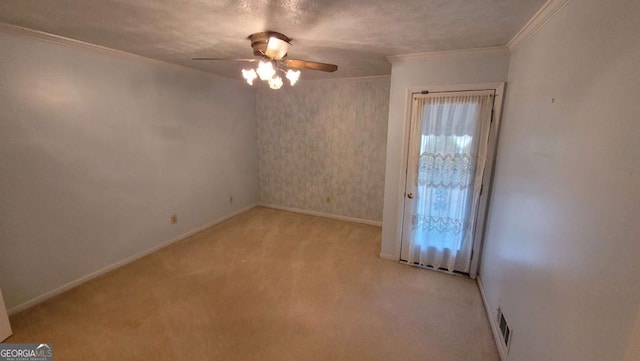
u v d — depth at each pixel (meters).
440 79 2.66
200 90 3.85
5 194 2.19
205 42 2.37
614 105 0.96
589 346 1.00
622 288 0.86
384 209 3.20
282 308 2.40
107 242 2.93
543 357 1.33
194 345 1.99
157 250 3.46
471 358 1.91
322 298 2.55
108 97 2.79
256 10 1.67
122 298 2.51
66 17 1.85
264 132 4.99
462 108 2.63
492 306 2.26
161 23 1.92
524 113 1.91
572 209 1.18
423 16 1.71
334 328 2.18
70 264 2.64
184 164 3.73
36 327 2.13
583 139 1.14
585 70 1.17
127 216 3.10
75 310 2.33
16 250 2.28
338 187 4.62
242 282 2.79
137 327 2.15
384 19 1.77
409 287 2.74
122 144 2.97
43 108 2.34
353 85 4.19
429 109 2.75
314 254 3.41
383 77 3.99
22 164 2.26
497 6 1.55
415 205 3.00
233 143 4.56
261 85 4.71
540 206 1.51
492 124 2.56
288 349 1.97
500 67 2.44
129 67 2.94
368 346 2.00
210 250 3.49
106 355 1.89
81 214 2.69
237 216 4.77
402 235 3.17
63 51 2.41
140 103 3.10
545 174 1.48
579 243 1.11
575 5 1.28
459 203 2.82
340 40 2.21
